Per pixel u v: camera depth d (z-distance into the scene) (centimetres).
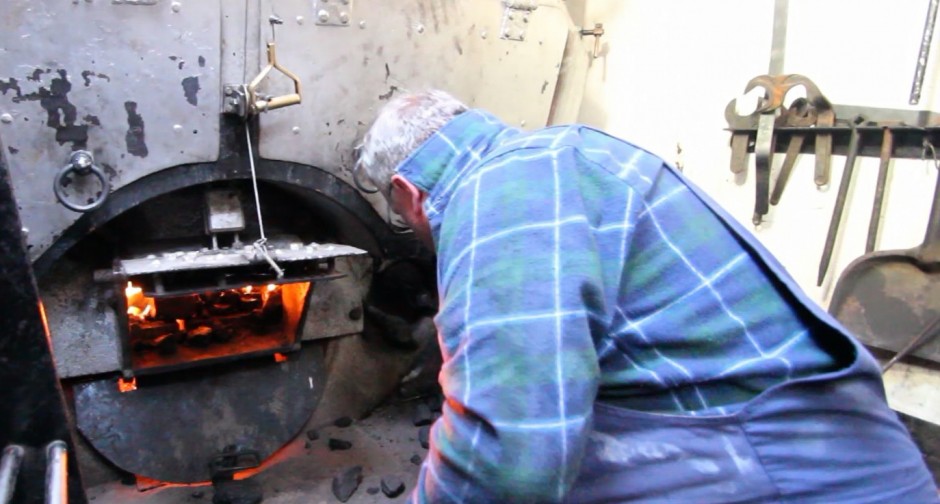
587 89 207
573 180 73
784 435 77
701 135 178
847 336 78
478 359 66
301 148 140
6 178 57
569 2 206
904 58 143
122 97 120
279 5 128
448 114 87
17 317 60
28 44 111
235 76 129
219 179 134
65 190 120
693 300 76
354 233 164
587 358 66
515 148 76
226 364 157
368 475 156
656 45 186
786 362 77
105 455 146
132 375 143
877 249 152
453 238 73
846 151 151
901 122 142
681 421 77
